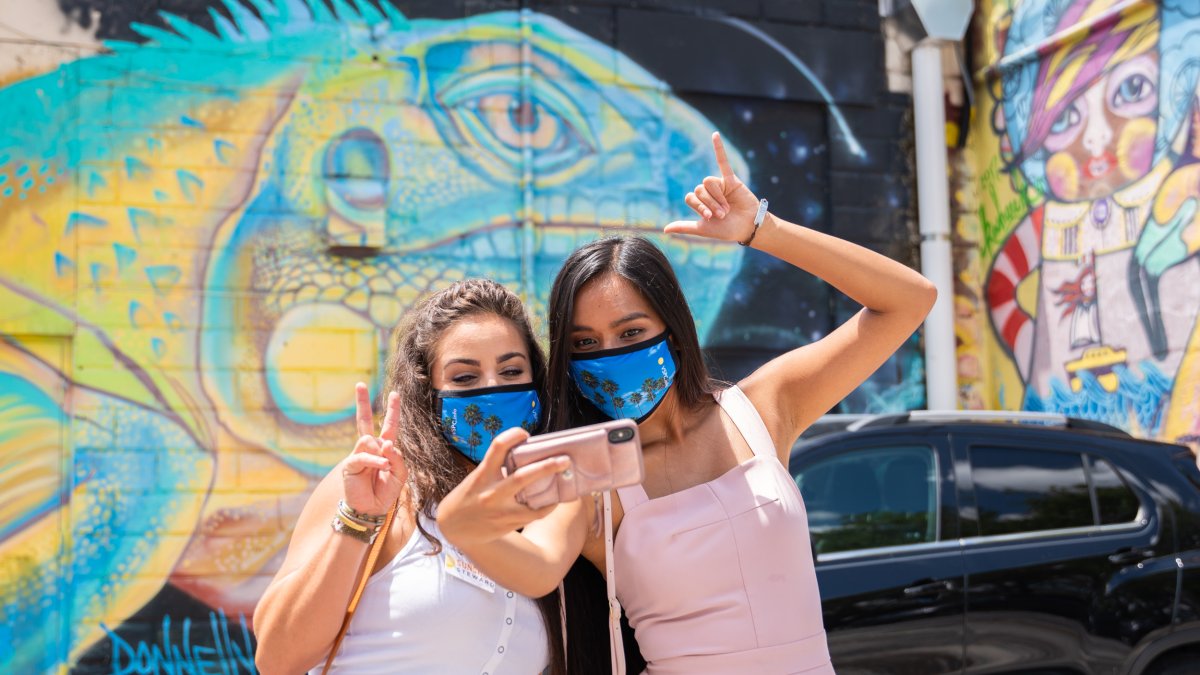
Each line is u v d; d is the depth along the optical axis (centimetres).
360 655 192
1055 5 733
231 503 612
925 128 758
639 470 158
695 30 723
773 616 205
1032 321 751
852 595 394
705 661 203
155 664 591
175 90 627
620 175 702
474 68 680
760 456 217
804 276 730
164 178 621
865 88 759
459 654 192
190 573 601
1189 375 626
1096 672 416
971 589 409
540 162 686
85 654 584
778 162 741
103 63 618
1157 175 653
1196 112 625
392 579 194
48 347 600
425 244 661
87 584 588
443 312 216
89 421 598
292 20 650
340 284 643
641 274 219
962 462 434
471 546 164
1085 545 430
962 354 782
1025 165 758
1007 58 770
